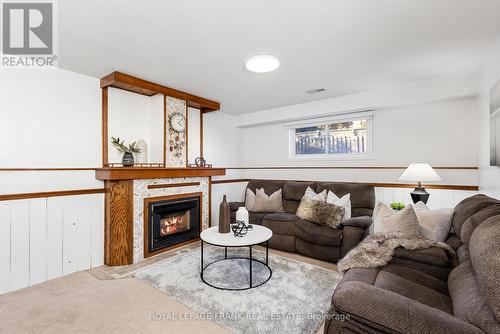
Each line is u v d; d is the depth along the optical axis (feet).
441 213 6.64
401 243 5.94
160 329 5.65
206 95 12.16
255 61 8.16
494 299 2.80
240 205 12.96
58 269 8.35
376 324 3.31
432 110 10.93
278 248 10.83
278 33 6.55
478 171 9.65
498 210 4.57
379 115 12.22
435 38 6.82
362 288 3.76
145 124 11.27
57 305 6.61
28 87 8.16
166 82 10.35
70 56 7.89
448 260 5.38
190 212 12.01
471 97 9.93
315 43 7.08
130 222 9.46
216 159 15.42
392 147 11.88
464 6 5.44
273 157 16.12
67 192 8.60
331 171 13.46
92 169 9.27
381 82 10.38
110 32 6.47
